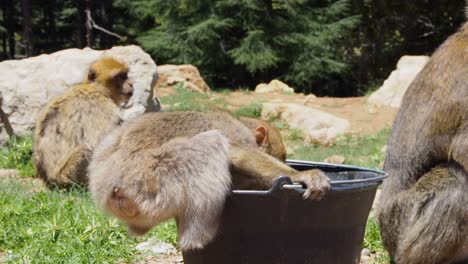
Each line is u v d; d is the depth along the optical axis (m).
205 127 5.04
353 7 30.70
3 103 12.68
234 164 4.83
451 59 5.94
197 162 4.69
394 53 30.83
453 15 30.23
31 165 11.48
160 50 27.53
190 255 5.23
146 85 12.93
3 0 36.44
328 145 15.38
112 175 4.81
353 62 30.81
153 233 7.21
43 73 12.93
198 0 26.86
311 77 28.14
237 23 26.91
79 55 13.09
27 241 6.87
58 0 35.41
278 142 5.63
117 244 6.75
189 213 4.68
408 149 6.15
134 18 33.34
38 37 36.69
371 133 16.31
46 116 10.38
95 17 35.34
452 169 5.88
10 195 8.53
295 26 26.78
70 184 9.96
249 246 4.92
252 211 4.80
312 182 4.70
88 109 10.16
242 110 17.53
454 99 5.82
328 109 18.41
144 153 4.79
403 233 6.01
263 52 26.08
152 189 4.69
